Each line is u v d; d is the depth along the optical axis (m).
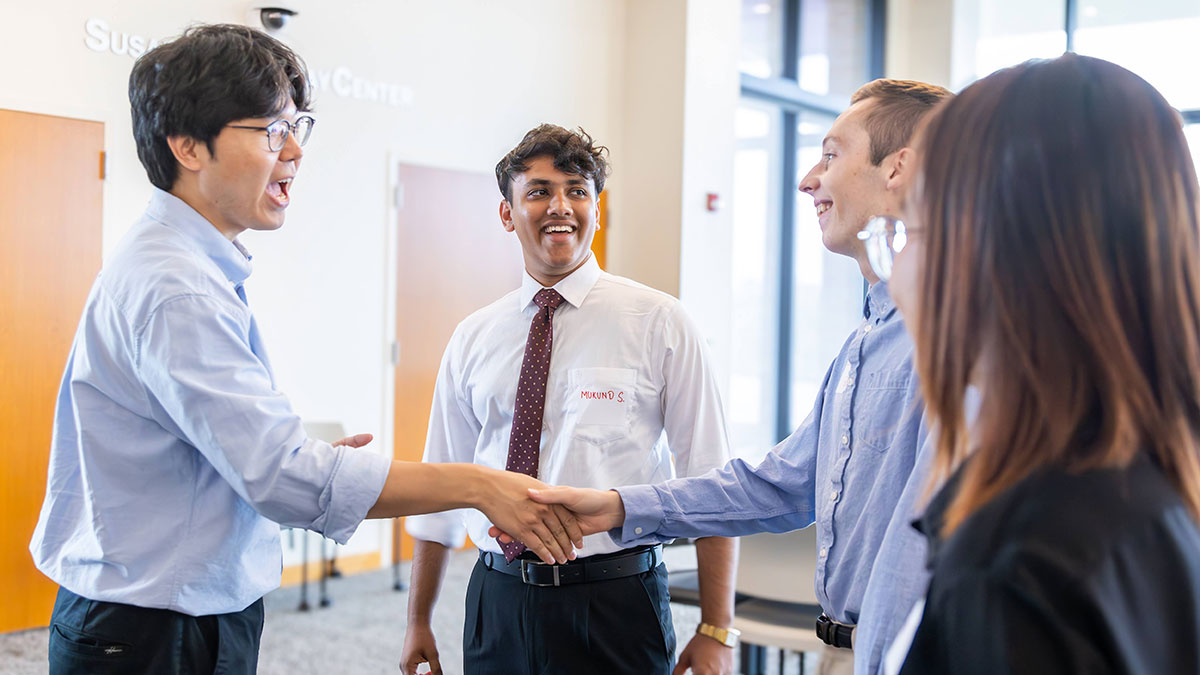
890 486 1.17
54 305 3.96
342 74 4.79
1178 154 0.69
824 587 1.29
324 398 4.80
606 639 1.69
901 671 0.67
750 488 1.52
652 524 1.52
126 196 4.14
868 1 7.87
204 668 1.32
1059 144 0.68
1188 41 6.87
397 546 4.65
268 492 1.27
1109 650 0.57
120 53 4.10
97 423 1.30
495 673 1.76
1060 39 7.36
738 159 6.92
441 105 5.24
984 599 0.61
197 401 1.24
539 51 5.71
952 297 0.71
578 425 1.76
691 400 1.79
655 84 6.05
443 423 1.98
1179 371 0.66
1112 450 0.63
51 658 1.35
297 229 4.67
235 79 1.29
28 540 3.93
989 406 0.68
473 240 5.42
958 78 7.76
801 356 7.54
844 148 1.33
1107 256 0.66
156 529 1.29
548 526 1.48
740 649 3.07
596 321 1.81
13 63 3.83
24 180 3.87
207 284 1.29
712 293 6.24
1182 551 0.60
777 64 7.19
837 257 7.71
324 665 3.51
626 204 6.21
